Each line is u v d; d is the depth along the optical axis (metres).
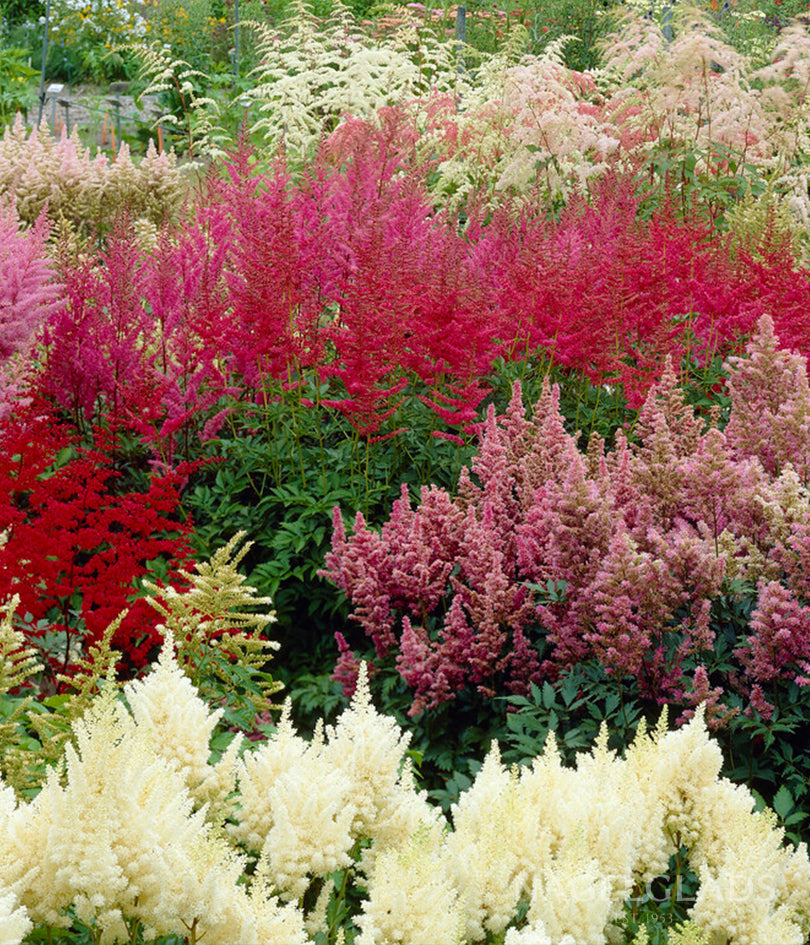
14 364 5.46
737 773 3.54
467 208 7.50
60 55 16.75
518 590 4.11
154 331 5.98
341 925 2.56
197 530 5.15
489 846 2.25
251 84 14.22
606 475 4.00
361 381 4.87
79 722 2.09
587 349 5.58
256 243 5.29
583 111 9.33
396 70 10.56
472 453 5.32
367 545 4.20
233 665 3.37
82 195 9.26
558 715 3.80
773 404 4.41
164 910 1.96
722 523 4.01
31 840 2.07
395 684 4.22
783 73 9.41
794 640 3.45
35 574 3.78
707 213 7.55
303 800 2.26
